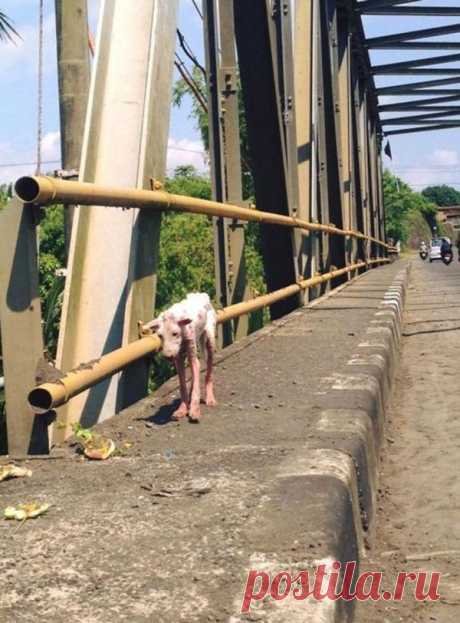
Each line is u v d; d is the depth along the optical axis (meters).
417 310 17.08
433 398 7.56
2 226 3.92
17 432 4.01
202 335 4.85
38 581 2.53
